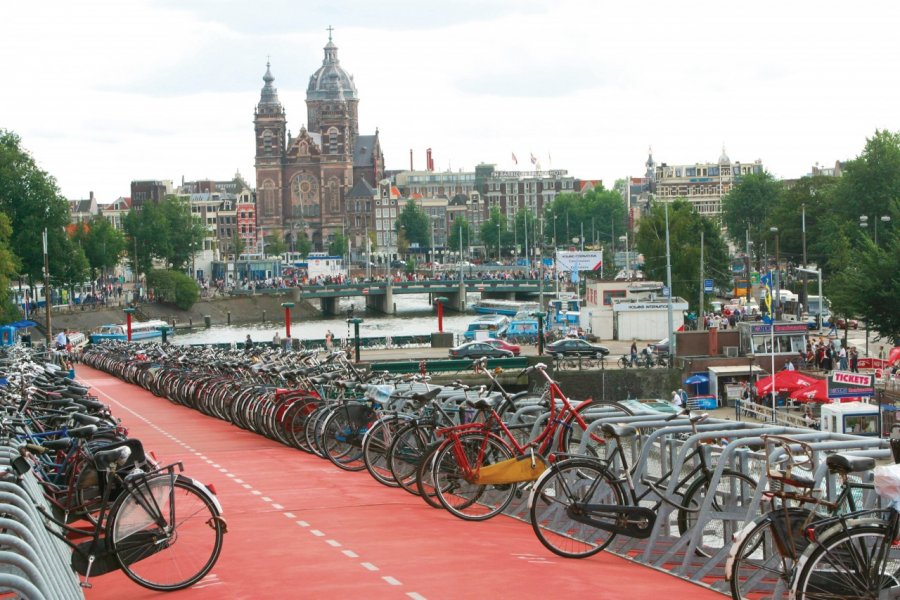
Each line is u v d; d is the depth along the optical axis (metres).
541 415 17.38
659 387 79.38
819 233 143.38
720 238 143.38
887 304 76.25
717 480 13.55
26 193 125.38
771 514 11.61
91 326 152.38
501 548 15.04
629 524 14.23
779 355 78.62
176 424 34.53
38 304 153.25
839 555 10.71
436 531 16.23
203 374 39.69
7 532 11.03
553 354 85.25
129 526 12.78
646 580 13.43
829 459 11.53
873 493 12.98
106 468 13.08
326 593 12.69
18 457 12.75
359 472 22.56
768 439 12.84
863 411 52.81
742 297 145.62
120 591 12.99
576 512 14.30
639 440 16.11
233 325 180.50
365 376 26.42
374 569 13.84
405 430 19.19
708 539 14.30
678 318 103.50
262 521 17.33
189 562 13.11
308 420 25.17
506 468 16.52
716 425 14.73
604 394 79.00
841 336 101.62
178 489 13.09
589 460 14.61
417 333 153.00
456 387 20.41
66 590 11.27
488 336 104.12
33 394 21.98
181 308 182.62
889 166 133.62
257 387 30.83
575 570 13.83
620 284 107.62
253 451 26.84
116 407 41.69
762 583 12.69
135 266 193.88
